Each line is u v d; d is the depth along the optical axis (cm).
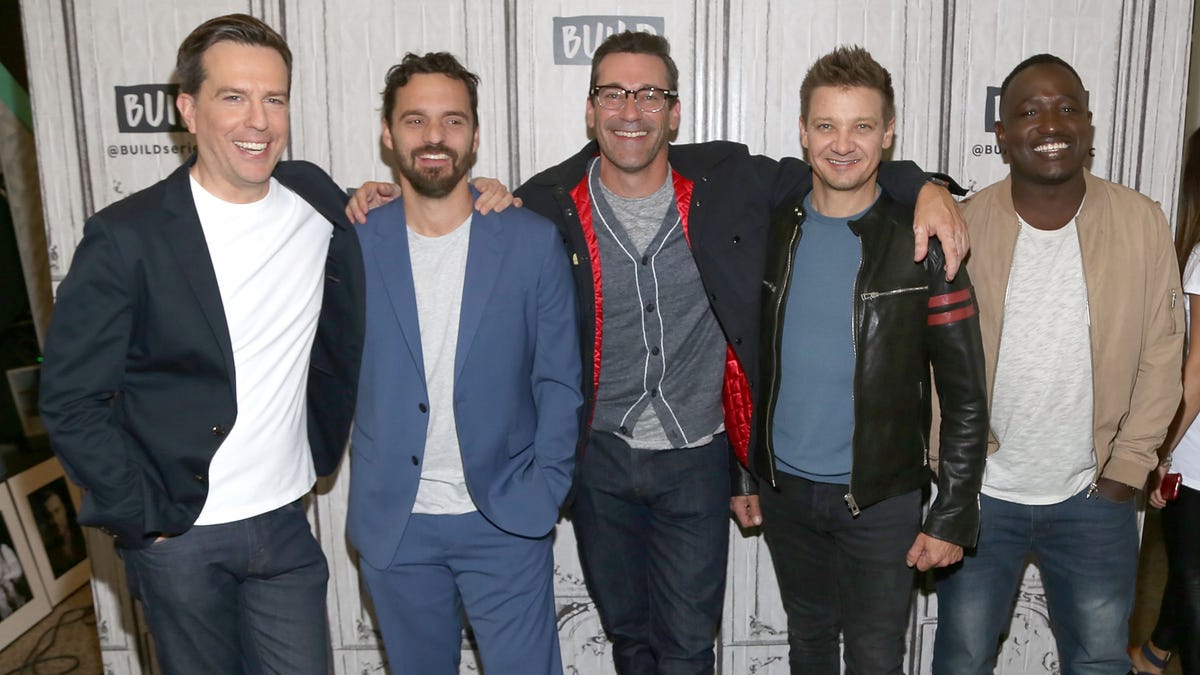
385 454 197
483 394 195
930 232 183
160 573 176
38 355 365
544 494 204
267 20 251
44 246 352
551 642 211
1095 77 261
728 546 255
